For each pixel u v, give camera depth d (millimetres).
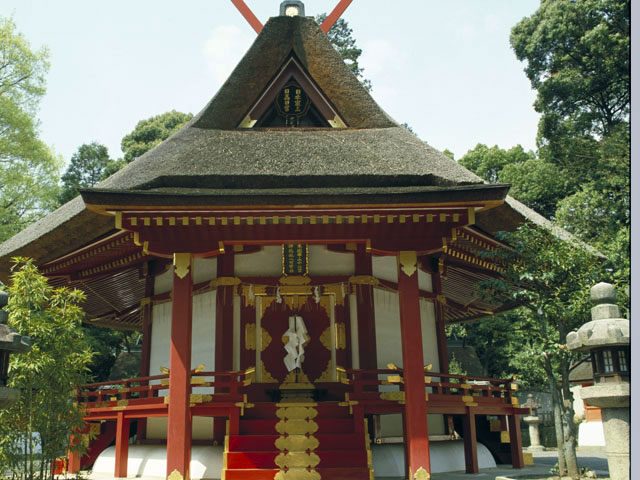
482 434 17734
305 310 15867
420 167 13391
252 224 12391
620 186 27109
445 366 17609
